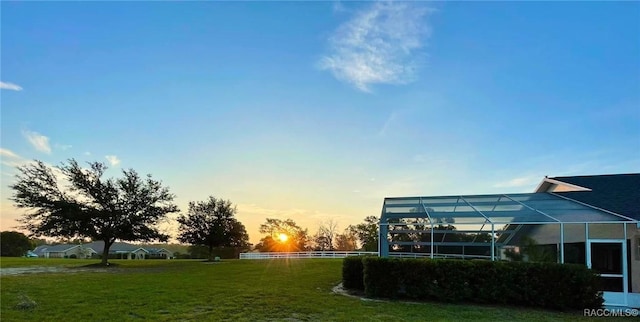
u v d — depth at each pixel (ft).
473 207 53.98
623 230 43.50
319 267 79.46
